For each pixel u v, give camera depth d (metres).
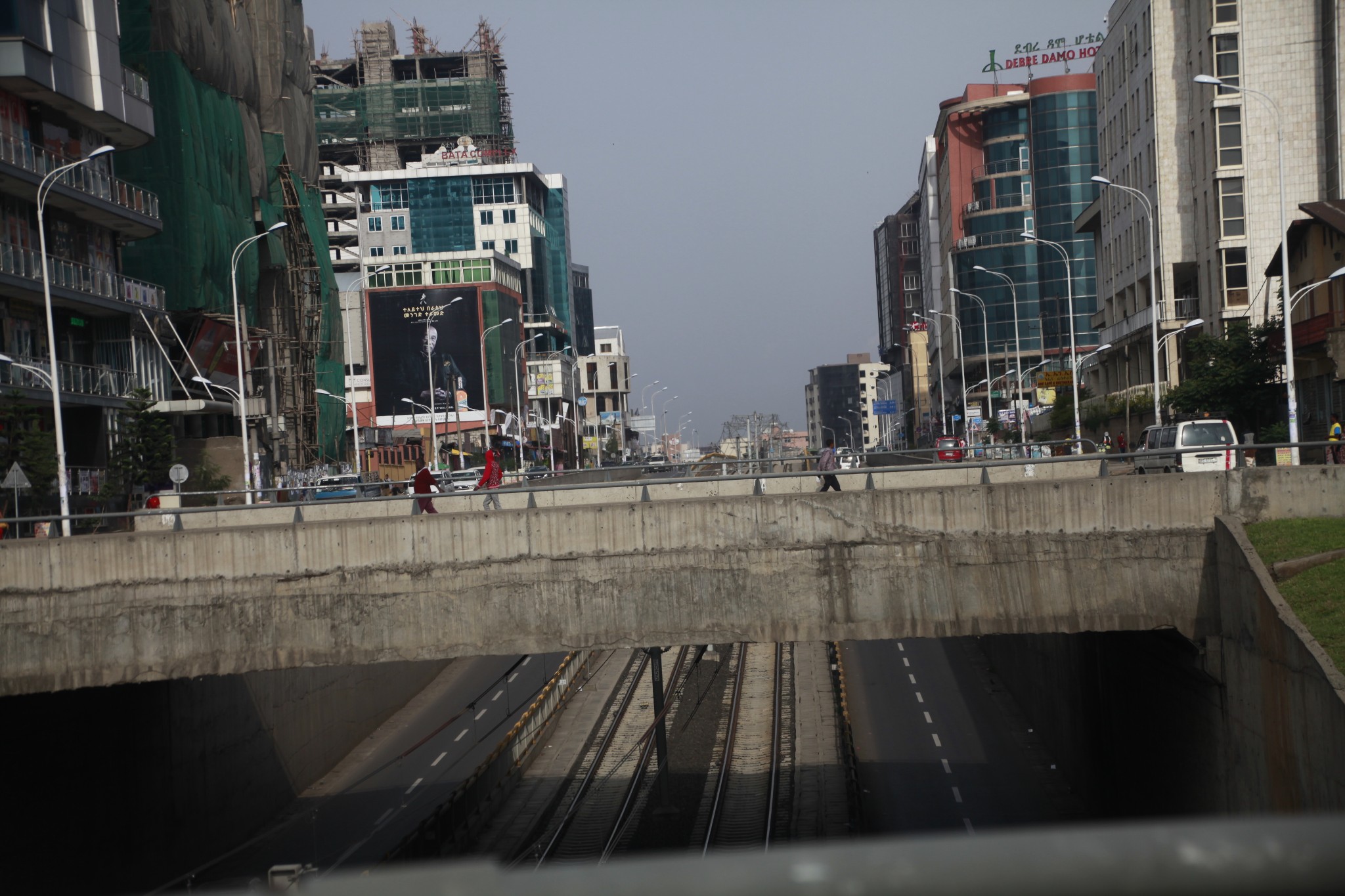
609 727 47.22
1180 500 21.45
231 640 22.77
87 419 55.31
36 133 52.16
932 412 198.12
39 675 22.86
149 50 68.19
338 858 33.75
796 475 23.81
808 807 36.78
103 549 22.86
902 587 21.92
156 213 61.47
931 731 45.69
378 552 22.59
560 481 54.50
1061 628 21.64
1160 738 26.19
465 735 46.41
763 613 22.12
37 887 25.67
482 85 192.38
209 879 33.09
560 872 0.96
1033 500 21.66
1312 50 70.12
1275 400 56.69
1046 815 35.56
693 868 0.93
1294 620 17.73
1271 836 0.91
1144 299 86.69
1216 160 71.81
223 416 77.69
